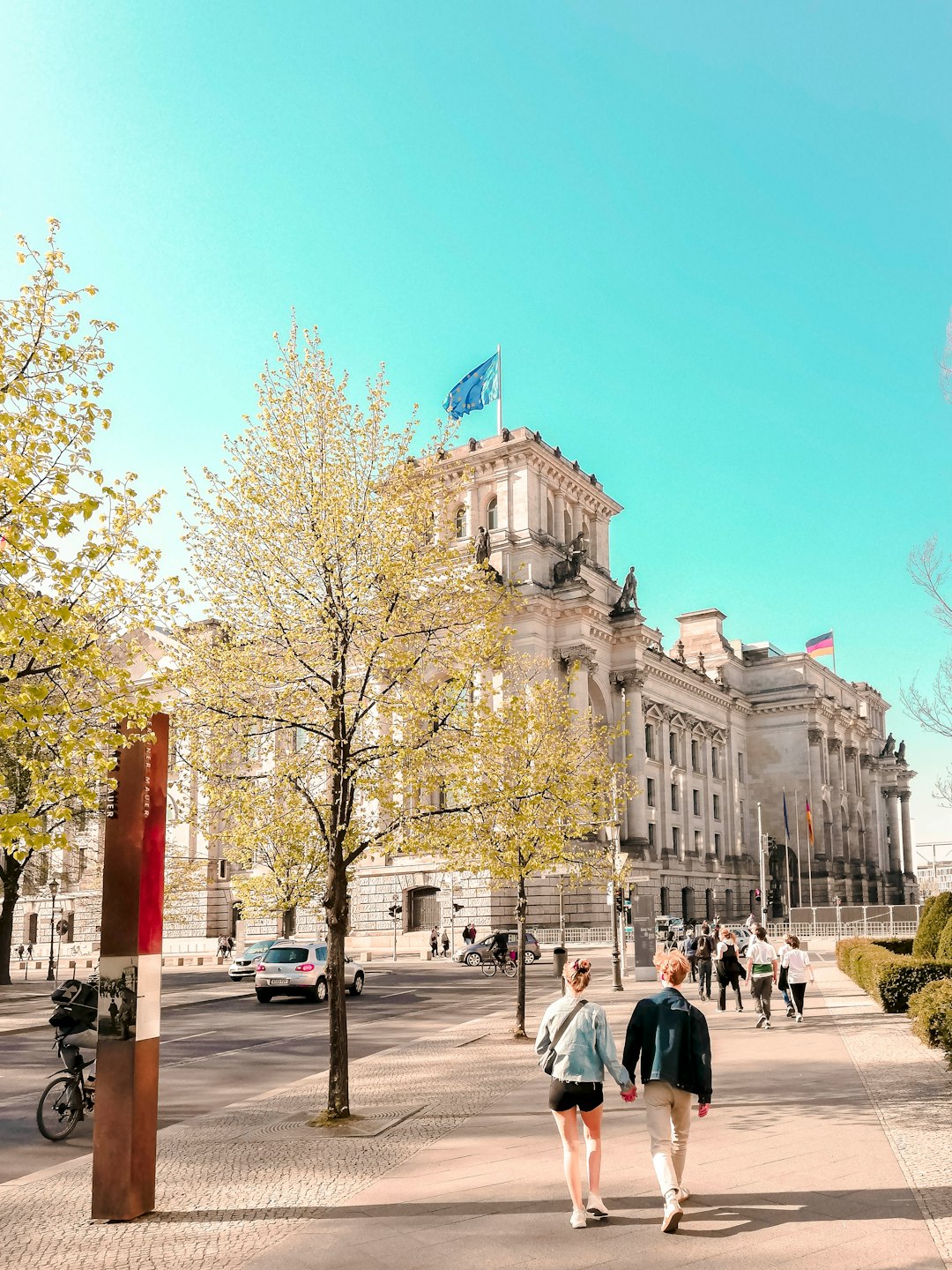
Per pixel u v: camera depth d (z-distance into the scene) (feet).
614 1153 46.98
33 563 49.08
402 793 68.85
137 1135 39.91
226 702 68.08
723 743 418.92
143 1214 39.91
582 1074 36.70
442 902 269.23
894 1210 36.04
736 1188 39.68
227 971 219.61
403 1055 85.87
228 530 70.64
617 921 141.69
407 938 270.87
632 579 321.73
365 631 69.26
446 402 309.83
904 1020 93.66
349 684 69.10
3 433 48.29
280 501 70.38
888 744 549.54
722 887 388.78
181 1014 131.44
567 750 130.52
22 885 189.16
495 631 78.84
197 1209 40.42
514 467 301.84
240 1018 126.31
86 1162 51.65
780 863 424.05
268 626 70.13
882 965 100.73
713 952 139.33
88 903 319.06
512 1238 34.53
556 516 317.01
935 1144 45.55
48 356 51.85
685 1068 36.58
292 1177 44.91
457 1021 116.57
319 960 149.07
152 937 42.06
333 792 66.74
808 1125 50.42
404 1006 136.36
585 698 295.69
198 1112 65.62
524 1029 95.45
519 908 97.91
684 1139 37.47
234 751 69.51
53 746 50.57
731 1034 90.94
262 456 71.92
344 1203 40.14
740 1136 48.60
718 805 410.72
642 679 322.55
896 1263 30.76
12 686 47.80
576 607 295.69
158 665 70.08
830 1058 73.26
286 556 69.56
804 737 437.99
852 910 303.68
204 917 299.58
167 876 226.79
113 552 54.80
